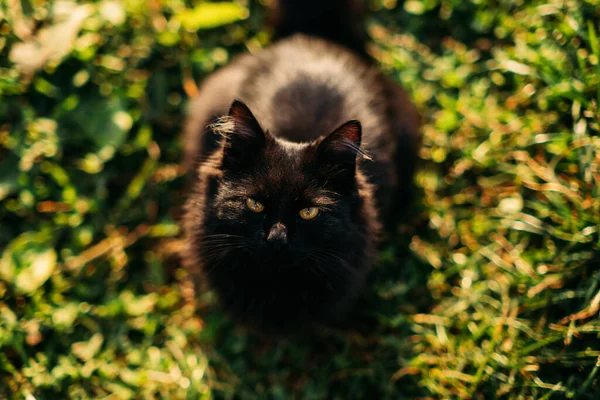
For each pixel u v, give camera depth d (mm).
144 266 805
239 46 863
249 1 871
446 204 812
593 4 755
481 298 751
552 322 717
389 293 773
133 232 804
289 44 774
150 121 826
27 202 771
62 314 747
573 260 715
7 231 782
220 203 634
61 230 787
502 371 713
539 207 751
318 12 813
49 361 732
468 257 783
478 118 821
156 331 770
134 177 822
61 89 798
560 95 749
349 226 643
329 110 712
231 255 646
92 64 808
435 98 853
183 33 844
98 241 798
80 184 797
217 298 704
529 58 780
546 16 807
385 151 723
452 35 872
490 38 860
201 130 730
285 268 642
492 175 814
